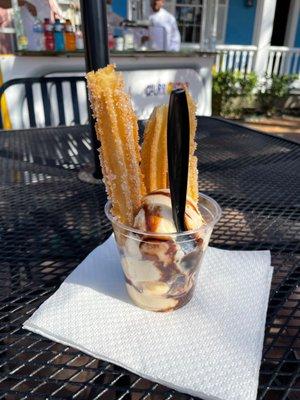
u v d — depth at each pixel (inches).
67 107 53.2
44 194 17.1
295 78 115.3
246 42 120.3
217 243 12.9
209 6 111.0
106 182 8.9
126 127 8.7
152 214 8.6
